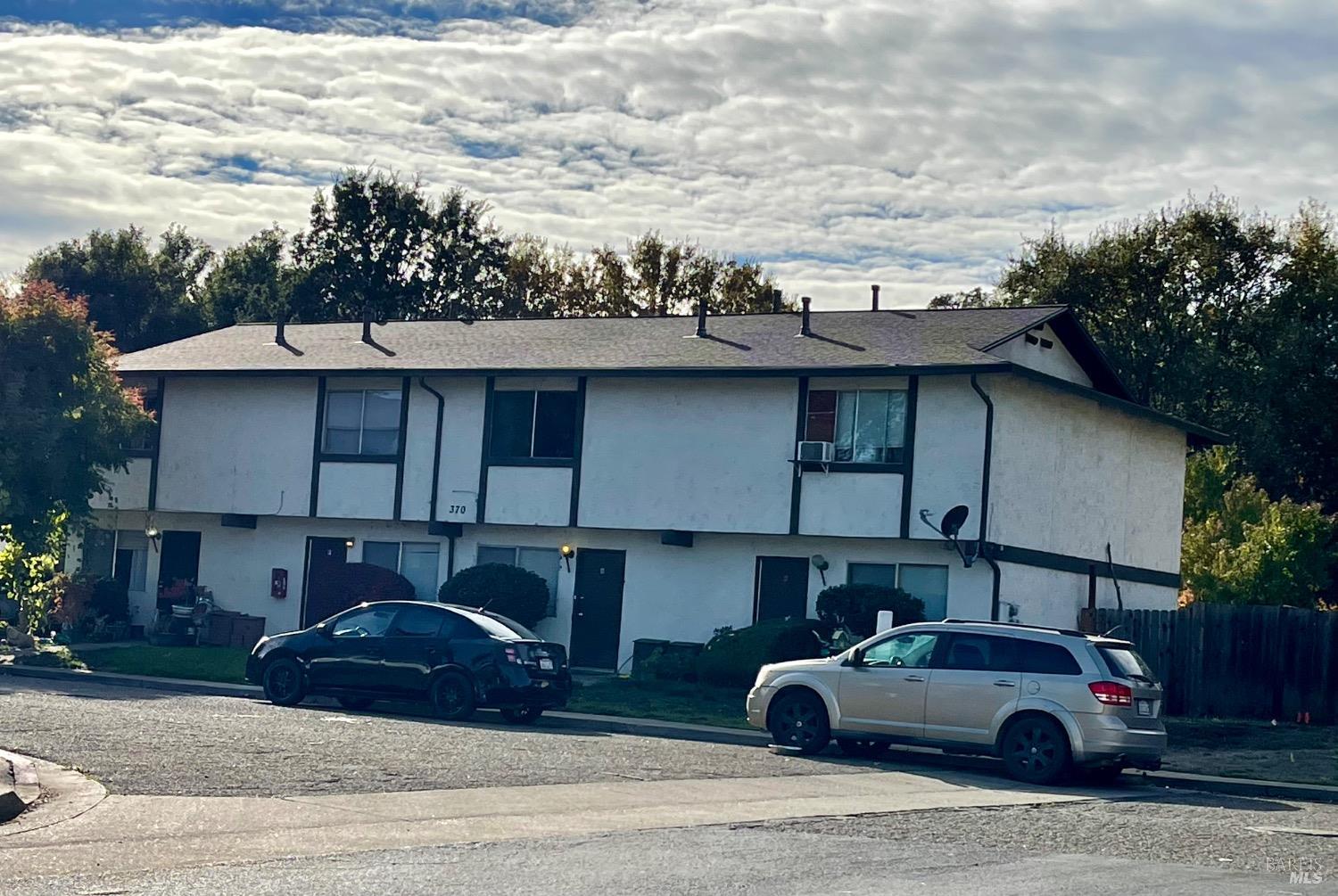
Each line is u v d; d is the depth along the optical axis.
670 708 25.36
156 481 36.03
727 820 13.71
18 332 32.91
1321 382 49.66
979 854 12.27
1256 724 26.23
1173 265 55.09
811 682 20.17
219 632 35.31
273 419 34.97
